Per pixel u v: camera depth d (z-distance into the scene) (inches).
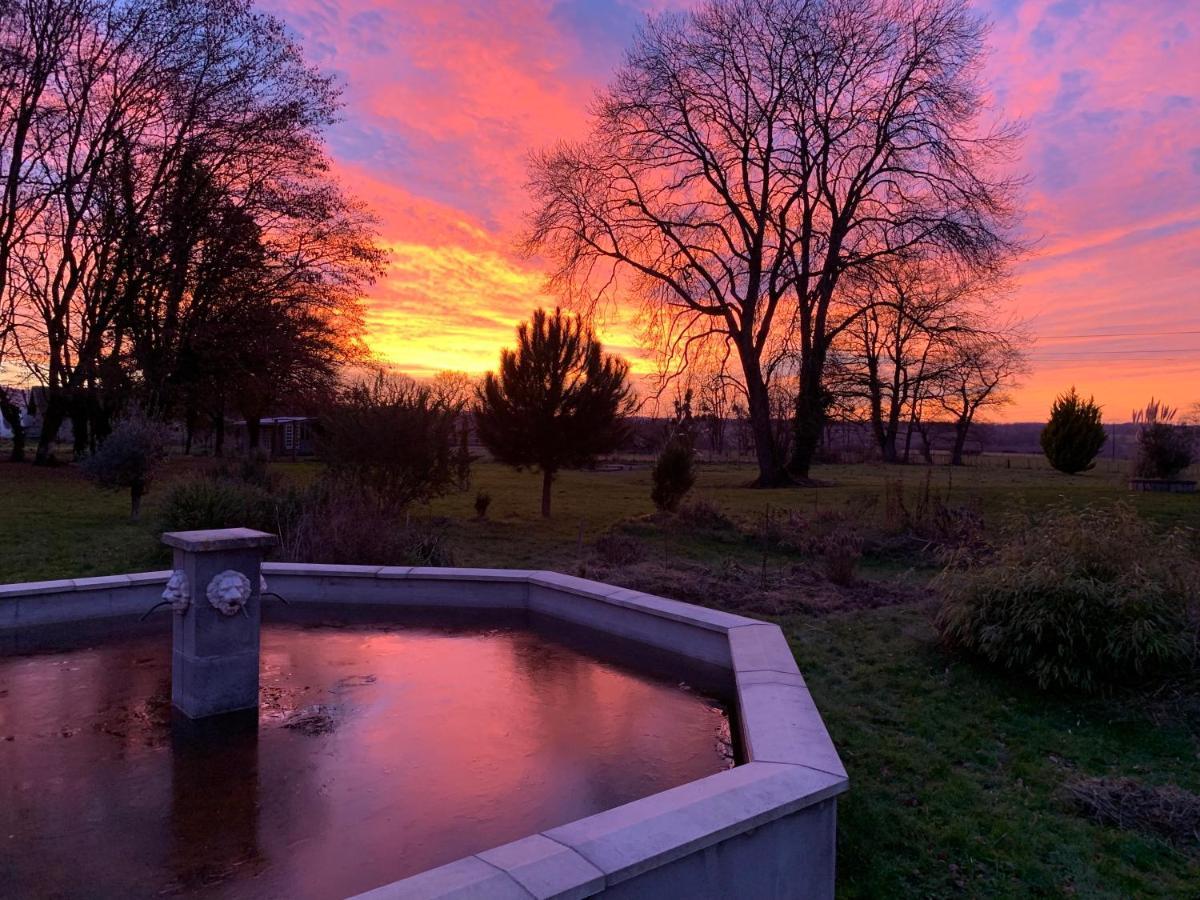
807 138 1037.2
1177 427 836.6
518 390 689.6
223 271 941.2
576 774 139.2
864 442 1952.5
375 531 400.5
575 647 229.5
